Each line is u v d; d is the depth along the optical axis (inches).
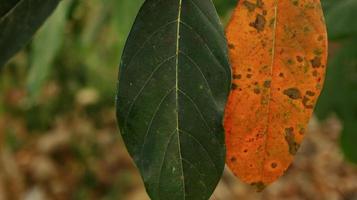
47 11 17.9
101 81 78.7
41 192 79.6
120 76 15.9
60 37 30.4
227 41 16.4
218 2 34.5
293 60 16.3
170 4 16.1
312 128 93.6
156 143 16.0
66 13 30.2
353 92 43.2
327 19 27.4
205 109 15.9
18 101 78.2
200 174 16.0
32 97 33.2
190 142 16.0
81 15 46.4
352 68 43.1
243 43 16.4
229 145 16.7
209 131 15.9
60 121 83.0
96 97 81.1
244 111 16.5
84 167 80.5
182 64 15.9
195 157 16.0
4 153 82.1
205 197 16.1
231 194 80.2
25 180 80.9
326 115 44.1
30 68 36.0
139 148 16.0
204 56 15.9
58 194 79.4
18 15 17.8
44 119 78.4
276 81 16.4
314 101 16.4
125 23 26.3
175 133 16.0
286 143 16.6
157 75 15.9
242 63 16.4
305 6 16.3
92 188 79.4
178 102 16.0
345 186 84.3
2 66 18.3
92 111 82.3
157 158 16.0
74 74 71.8
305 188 84.3
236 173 16.8
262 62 16.4
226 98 15.8
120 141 85.4
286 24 16.4
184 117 16.0
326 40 16.3
